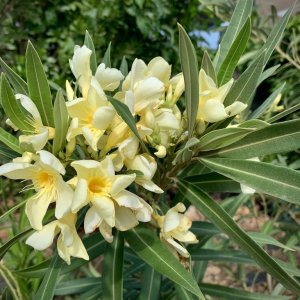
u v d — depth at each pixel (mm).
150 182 206
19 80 238
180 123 228
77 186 182
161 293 343
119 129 201
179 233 221
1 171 191
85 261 261
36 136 186
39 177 198
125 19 869
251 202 542
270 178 207
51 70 858
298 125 203
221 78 235
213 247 488
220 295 321
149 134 205
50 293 227
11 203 549
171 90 228
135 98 201
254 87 222
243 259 314
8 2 607
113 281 238
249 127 214
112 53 870
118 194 192
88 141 193
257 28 494
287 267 304
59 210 186
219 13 501
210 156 231
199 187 260
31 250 432
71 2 850
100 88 195
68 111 198
